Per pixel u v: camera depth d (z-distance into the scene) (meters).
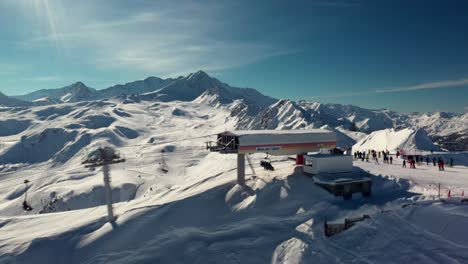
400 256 23.61
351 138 155.12
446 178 37.62
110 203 35.78
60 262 29.73
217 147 40.19
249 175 42.94
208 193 37.78
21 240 34.44
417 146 61.81
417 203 29.73
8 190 144.00
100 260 28.66
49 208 93.75
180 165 163.00
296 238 27.92
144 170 148.50
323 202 33.09
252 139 38.91
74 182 130.50
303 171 40.56
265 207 33.97
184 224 32.72
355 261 24.16
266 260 26.19
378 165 46.19
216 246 28.42
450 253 22.75
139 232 31.78
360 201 33.56
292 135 41.56
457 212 27.00
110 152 37.59
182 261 27.20
